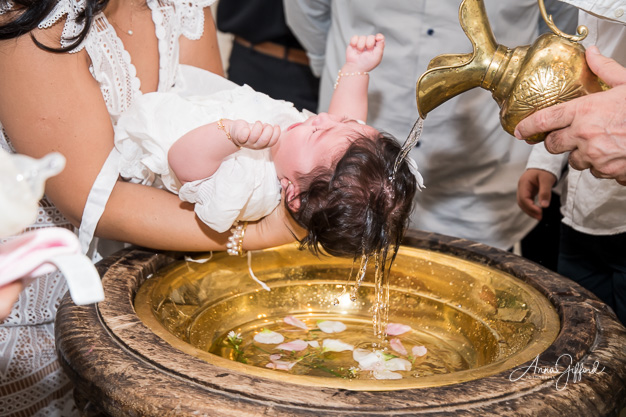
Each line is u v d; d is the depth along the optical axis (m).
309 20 2.02
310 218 1.13
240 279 1.32
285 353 1.18
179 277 1.24
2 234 0.53
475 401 0.81
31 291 1.26
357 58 1.37
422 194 1.98
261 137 1.05
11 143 1.18
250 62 2.46
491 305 1.23
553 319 1.09
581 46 1.02
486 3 1.73
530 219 2.04
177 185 1.23
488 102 1.87
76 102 1.10
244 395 0.80
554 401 0.82
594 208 1.50
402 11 1.79
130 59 1.26
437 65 1.05
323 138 1.14
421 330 1.27
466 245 1.37
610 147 0.98
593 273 1.62
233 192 1.11
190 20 1.40
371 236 1.11
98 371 0.85
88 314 0.99
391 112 1.90
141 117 1.17
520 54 1.03
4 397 1.28
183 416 0.77
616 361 0.94
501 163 1.95
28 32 1.04
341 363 1.16
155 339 0.93
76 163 1.11
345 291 1.36
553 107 1.01
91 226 1.14
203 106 1.24
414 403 0.79
